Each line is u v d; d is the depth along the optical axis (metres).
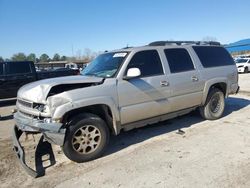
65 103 4.06
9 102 12.18
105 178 3.81
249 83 15.35
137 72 4.62
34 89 4.29
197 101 6.05
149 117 5.17
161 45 5.60
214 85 6.49
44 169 4.21
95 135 4.43
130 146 5.03
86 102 4.21
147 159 4.37
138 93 4.86
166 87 5.29
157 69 5.25
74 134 4.21
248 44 59.75
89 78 4.62
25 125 4.23
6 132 6.54
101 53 5.95
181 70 5.66
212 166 3.98
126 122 4.82
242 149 4.59
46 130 3.99
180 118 6.82
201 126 6.09
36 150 4.87
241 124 6.13
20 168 4.30
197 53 6.14
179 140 5.21
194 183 3.53
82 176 3.91
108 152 4.79
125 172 3.96
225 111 7.53
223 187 3.39
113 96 4.54
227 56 6.93
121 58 4.93
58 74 12.95
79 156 4.29
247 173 3.71
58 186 3.67
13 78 11.51
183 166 4.04
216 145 4.83
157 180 3.66
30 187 3.69
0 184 3.81
